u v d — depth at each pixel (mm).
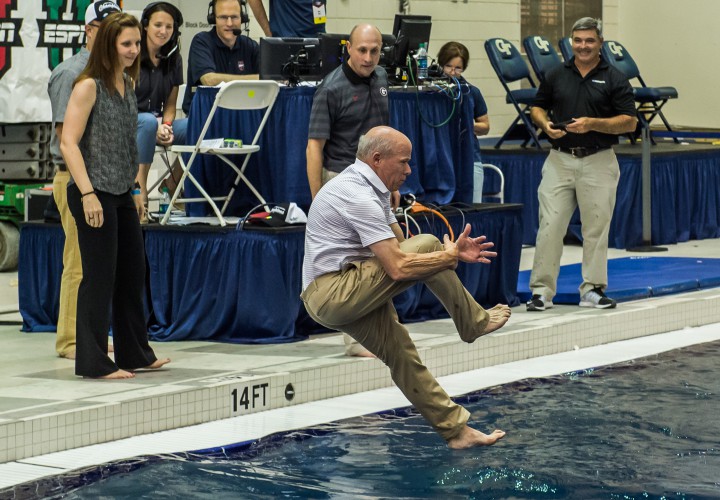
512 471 6312
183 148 9445
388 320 6711
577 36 10266
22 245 10023
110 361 7859
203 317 9438
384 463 6504
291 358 8555
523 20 20797
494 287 10984
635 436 7031
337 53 10242
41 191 11461
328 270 6641
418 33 10852
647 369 9094
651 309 10781
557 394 8203
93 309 7805
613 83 10273
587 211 10570
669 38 22609
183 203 10805
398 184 6730
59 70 8328
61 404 7039
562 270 12664
